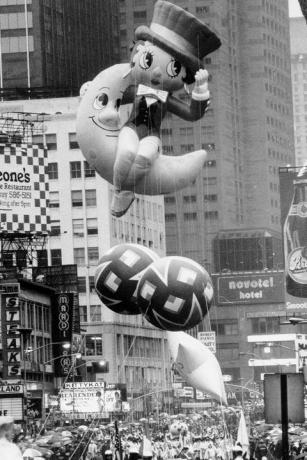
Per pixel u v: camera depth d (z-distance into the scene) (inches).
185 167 1472.7
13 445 821.9
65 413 3897.6
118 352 7047.2
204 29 1462.8
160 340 7440.9
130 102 1492.4
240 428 2287.2
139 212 7691.9
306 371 1952.5
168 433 3430.1
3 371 4276.6
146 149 1449.3
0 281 4566.9
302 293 6245.1
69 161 7293.3
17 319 4325.8
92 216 7298.2
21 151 5359.3
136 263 1374.3
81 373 5762.8
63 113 7288.4
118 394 3821.4
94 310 7170.3
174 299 1333.7
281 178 6269.7
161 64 1461.6
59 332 5605.3
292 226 6161.4
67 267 5944.9
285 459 1147.9
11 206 5329.7
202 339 3122.5
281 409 1149.7
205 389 1555.1
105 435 3444.9
